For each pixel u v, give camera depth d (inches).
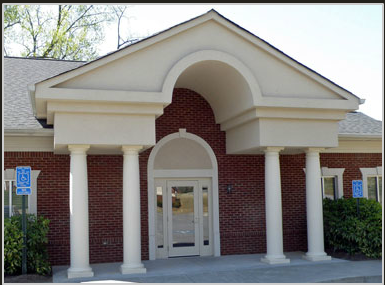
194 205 647.8
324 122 579.8
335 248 622.2
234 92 576.4
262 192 665.6
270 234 568.4
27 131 561.0
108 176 608.4
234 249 645.9
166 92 510.6
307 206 592.4
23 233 487.5
